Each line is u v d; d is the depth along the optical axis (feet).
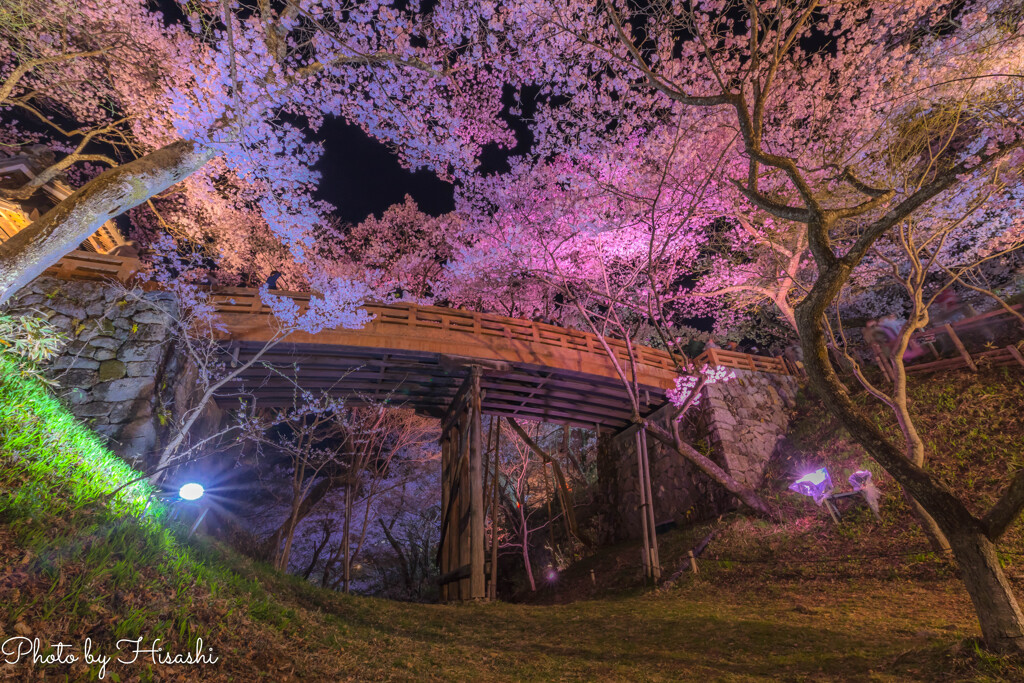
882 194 23.06
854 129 50.98
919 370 63.62
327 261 76.18
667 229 62.59
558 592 76.48
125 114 47.88
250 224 65.82
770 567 50.26
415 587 104.01
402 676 20.10
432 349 60.54
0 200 52.65
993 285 71.82
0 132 53.06
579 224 62.39
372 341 58.39
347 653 21.57
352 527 107.24
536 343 66.13
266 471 105.09
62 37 40.06
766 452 71.26
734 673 23.32
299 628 22.97
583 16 42.37
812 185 52.80
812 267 68.39
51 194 56.75
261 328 54.75
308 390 67.87
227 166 52.85
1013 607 18.90
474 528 55.52
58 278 46.16
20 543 16.94
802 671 22.85
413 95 47.96
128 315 46.65
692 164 56.80
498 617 40.93
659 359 75.72
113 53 43.65
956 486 46.65
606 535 86.69
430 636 31.07
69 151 54.60
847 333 80.18
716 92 52.13
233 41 23.84
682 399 73.67
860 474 51.13
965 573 20.04
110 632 15.33
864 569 43.70
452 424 72.13
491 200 65.98
